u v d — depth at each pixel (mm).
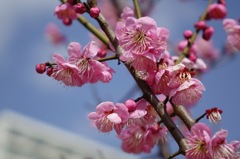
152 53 479
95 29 558
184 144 473
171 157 477
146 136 526
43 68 500
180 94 483
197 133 471
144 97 485
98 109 491
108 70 507
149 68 480
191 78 484
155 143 527
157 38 479
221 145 470
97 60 498
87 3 503
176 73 482
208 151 468
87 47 499
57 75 501
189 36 571
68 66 496
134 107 487
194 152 470
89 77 501
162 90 484
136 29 480
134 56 479
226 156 469
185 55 560
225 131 466
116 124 490
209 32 573
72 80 502
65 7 553
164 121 479
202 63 621
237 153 471
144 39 479
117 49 493
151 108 496
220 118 476
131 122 494
